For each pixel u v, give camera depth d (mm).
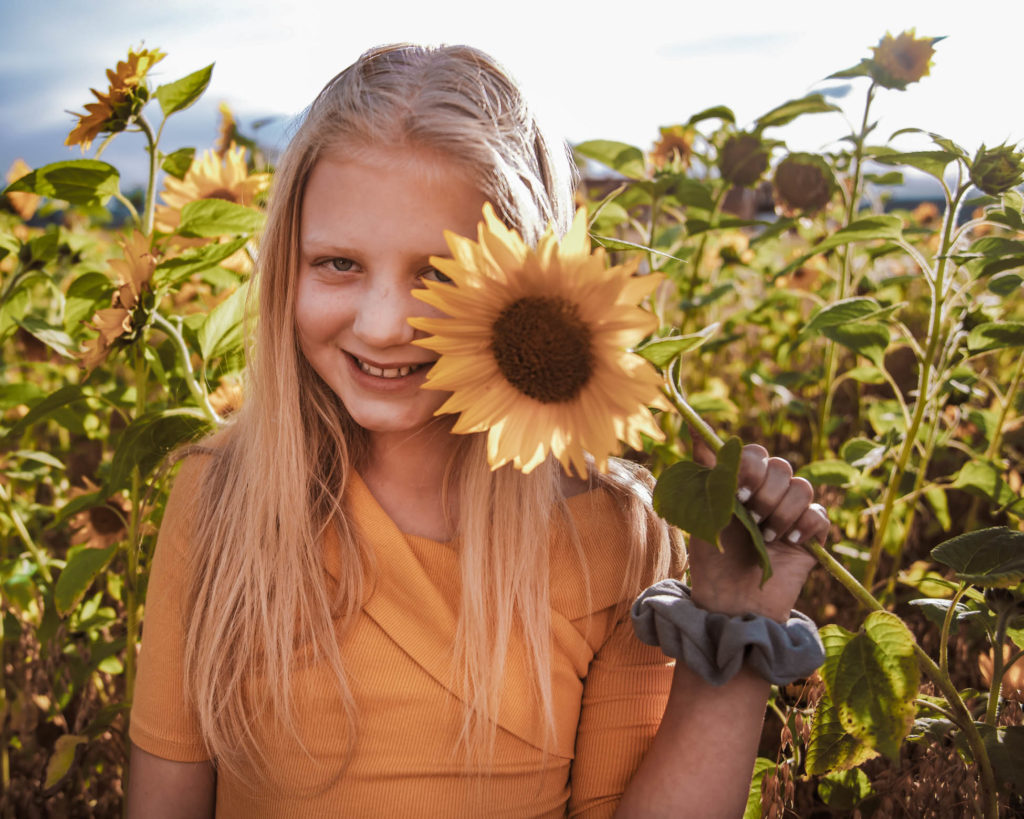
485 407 822
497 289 787
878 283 2539
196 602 1234
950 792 1193
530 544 1188
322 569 1187
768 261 3777
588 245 757
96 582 2203
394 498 1230
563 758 1207
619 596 1235
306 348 1104
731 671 1022
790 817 1397
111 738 1821
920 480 1929
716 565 1064
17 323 1784
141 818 1236
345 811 1142
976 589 1209
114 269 1493
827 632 1092
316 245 1029
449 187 985
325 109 1048
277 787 1168
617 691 1234
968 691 1345
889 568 2238
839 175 2465
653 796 1088
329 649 1144
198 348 1788
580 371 799
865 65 1892
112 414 2541
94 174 1562
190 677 1221
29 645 1897
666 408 765
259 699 1184
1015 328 1554
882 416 2197
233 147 2105
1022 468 2605
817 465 1981
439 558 1188
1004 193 1340
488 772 1146
